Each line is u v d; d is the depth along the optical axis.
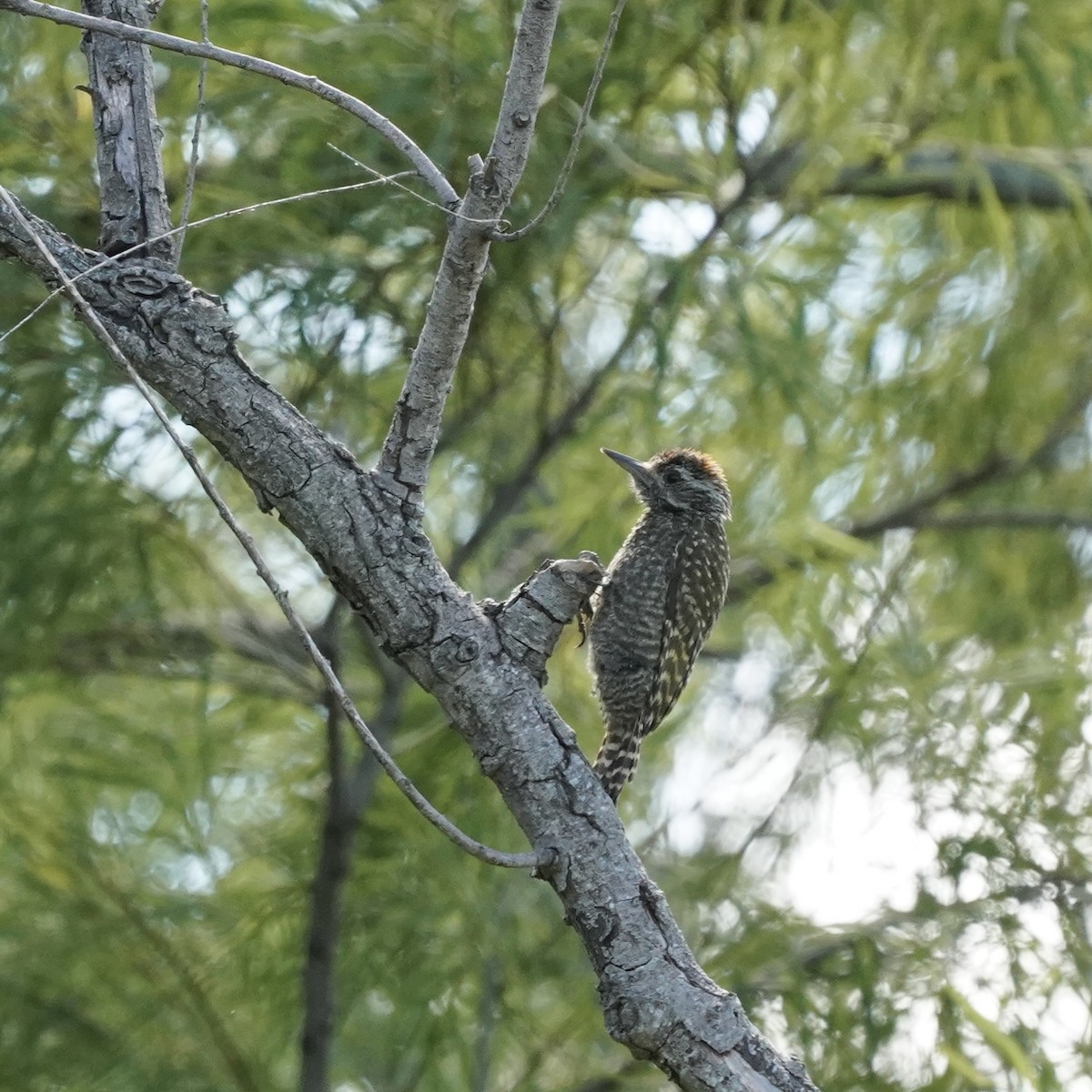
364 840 12.21
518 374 12.60
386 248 11.55
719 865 12.89
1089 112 13.48
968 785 12.52
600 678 10.80
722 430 13.62
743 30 11.48
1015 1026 11.59
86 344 11.12
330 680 5.27
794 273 14.30
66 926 11.59
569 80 11.36
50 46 11.41
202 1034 11.48
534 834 5.86
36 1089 11.16
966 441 15.71
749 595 13.62
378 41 11.01
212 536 12.87
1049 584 15.80
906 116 12.57
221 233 11.24
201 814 12.07
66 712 12.40
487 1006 11.49
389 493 5.97
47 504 11.22
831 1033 11.52
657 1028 5.67
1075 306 15.73
